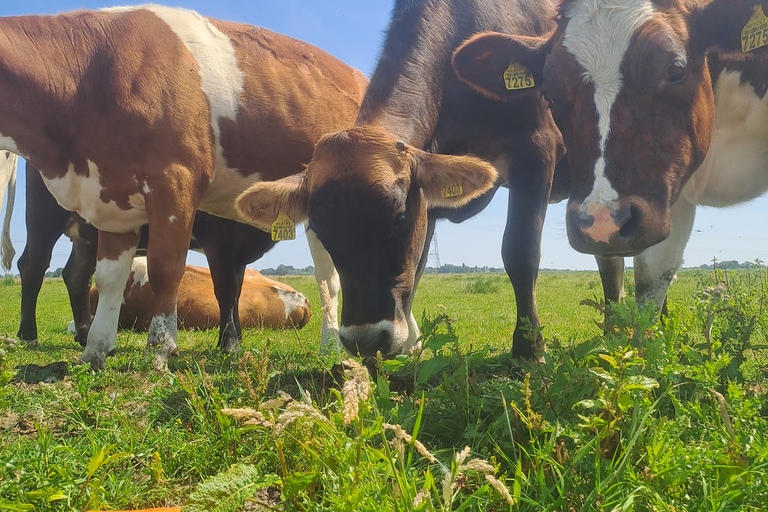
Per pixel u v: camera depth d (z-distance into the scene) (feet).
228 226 7.31
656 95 3.65
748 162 4.96
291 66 6.89
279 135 6.58
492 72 4.83
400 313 4.17
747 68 4.54
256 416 2.18
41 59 5.35
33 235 7.58
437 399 3.09
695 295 3.68
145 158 5.47
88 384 3.64
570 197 3.88
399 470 2.17
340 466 2.09
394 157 4.19
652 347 2.81
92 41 5.57
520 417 2.62
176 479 2.68
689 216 5.07
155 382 4.48
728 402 2.62
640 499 2.09
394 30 5.17
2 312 12.32
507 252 5.08
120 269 5.77
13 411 3.61
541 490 2.18
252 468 2.05
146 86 5.56
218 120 6.15
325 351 5.31
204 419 3.03
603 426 2.34
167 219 5.51
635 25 3.72
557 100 4.00
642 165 3.61
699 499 2.06
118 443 2.88
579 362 2.96
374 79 5.04
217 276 7.30
